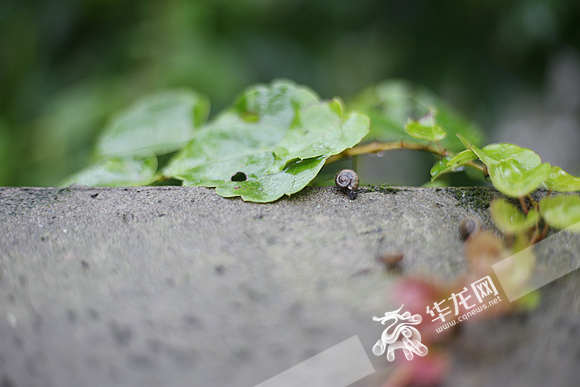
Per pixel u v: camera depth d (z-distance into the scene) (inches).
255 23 25.5
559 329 11.0
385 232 11.6
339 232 11.6
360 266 11.3
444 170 11.9
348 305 11.1
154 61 23.4
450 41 23.8
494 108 23.9
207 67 22.5
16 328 11.1
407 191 12.1
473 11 22.7
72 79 24.6
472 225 11.6
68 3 22.5
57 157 23.2
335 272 11.3
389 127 13.8
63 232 11.7
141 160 13.3
